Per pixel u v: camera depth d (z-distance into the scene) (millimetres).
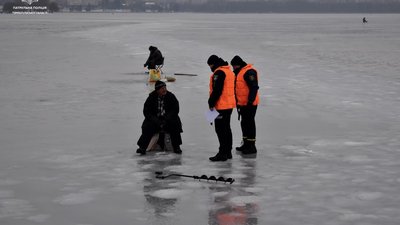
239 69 9789
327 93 17547
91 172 8578
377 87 19016
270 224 6301
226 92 9180
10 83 20453
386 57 33219
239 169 8734
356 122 12844
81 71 25078
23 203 7113
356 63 28953
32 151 10016
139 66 27609
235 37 61281
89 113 14047
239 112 9914
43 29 85812
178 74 22984
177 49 40250
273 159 9406
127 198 7277
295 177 8250
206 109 14594
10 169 8781
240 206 6926
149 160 9344
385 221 6391
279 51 38562
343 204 7000
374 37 62812
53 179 8203
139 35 64250
